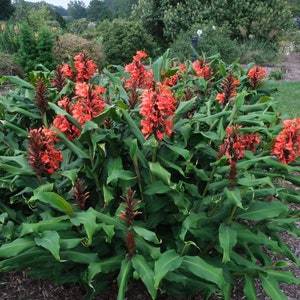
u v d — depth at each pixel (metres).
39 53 10.69
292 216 3.03
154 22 18.05
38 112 3.12
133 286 2.84
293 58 16.61
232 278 2.52
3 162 2.72
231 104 3.37
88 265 2.47
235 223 2.57
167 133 2.37
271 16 15.84
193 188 2.56
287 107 8.20
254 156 2.88
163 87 2.49
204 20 16.12
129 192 2.19
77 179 2.38
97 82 3.90
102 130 2.55
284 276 2.51
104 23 20.84
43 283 2.92
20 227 2.61
